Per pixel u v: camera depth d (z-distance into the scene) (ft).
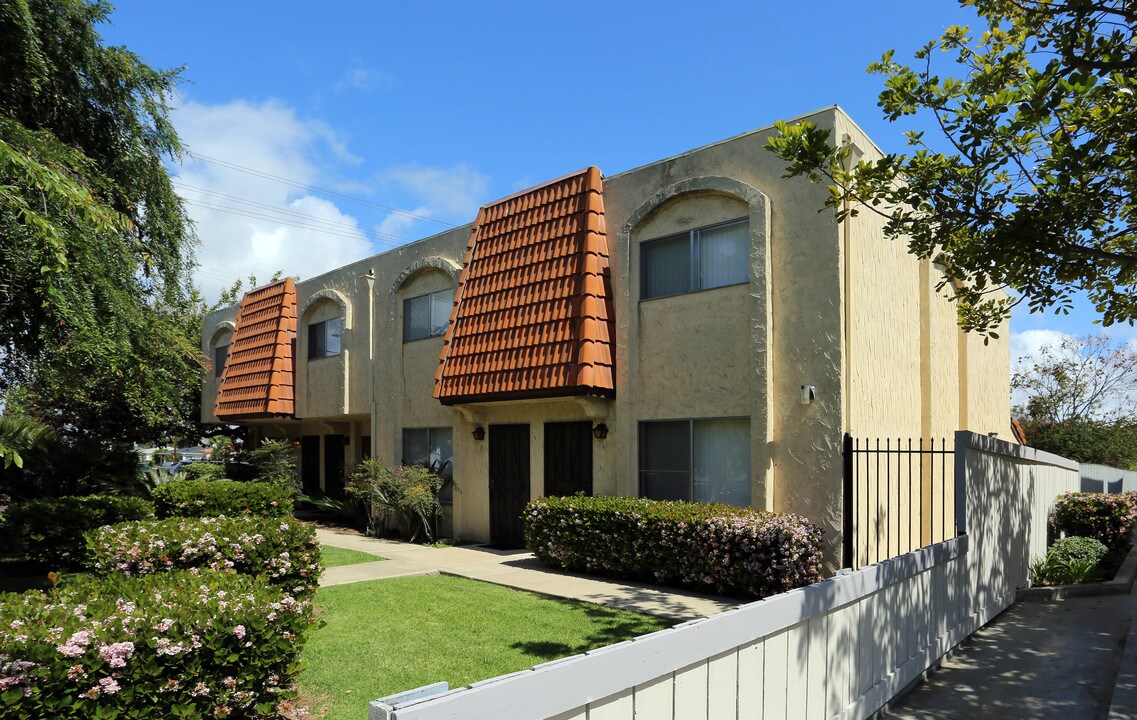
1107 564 36.83
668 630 10.16
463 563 35.63
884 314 32.86
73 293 23.86
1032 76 18.69
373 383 53.11
